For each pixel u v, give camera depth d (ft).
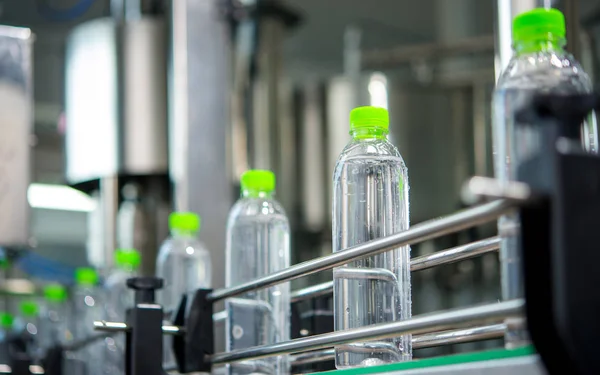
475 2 13.80
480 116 12.71
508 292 2.72
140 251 8.31
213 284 7.99
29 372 6.86
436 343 3.48
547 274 1.92
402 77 13.16
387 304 3.97
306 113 12.47
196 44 8.30
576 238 1.90
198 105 8.23
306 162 12.40
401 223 4.17
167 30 8.37
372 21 14.35
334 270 4.14
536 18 3.02
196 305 4.01
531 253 1.95
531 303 1.94
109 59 8.41
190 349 3.99
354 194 4.25
